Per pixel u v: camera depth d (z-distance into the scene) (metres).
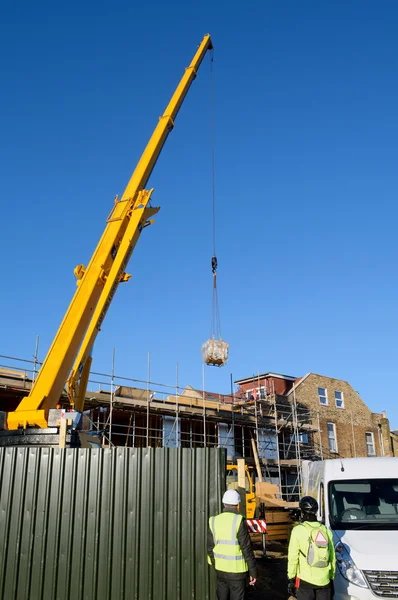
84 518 8.41
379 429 37.03
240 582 7.05
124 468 8.55
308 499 7.65
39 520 8.45
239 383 35.31
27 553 8.33
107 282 13.59
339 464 9.81
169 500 8.37
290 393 31.58
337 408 34.41
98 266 14.09
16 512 8.51
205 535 8.20
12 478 8.65
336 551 7.91
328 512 8.91
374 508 8.88
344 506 8.96
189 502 8.34
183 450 8.53
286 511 18.94
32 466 8.68
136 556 8.20
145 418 25.89
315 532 7.30
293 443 30.84
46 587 8.20
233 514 7.33
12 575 8.25
